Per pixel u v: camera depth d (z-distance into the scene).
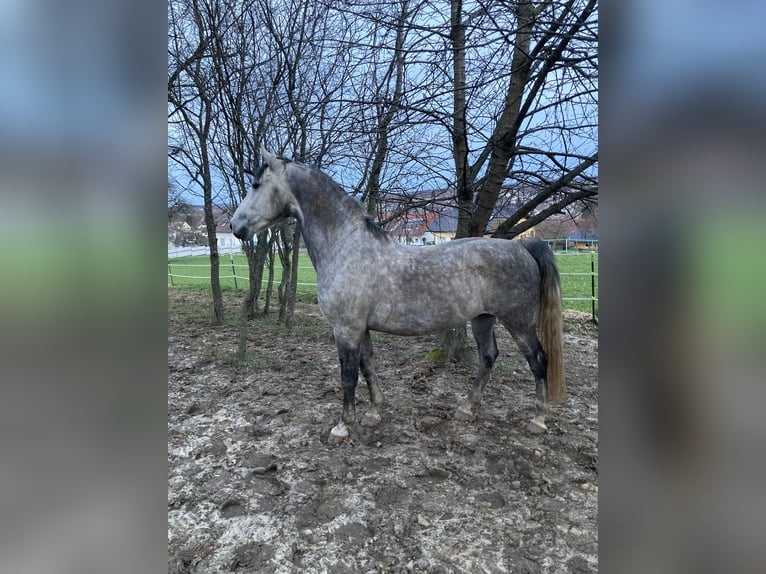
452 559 1.63
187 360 4.20
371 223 2.47
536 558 1.63
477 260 2.37
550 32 2.26
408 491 2.05
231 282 10.72
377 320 2.45
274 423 2.77
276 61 4.39
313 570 1.60
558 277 2.44
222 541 1.74
